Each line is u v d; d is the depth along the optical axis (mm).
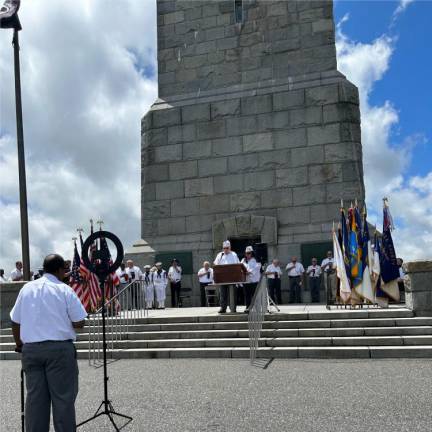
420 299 11430
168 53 21469
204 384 8062
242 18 20672
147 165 20906
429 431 5387
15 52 14836
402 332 10836
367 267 13578
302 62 19734
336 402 6637
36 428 4668
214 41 20891
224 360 10414
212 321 12438
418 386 7406
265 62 20172
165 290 18609
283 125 19391
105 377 6059
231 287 13148
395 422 5715
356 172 18469
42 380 4738
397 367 8984
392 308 12844
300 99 19297
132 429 5855
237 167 19750
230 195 19688
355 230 13750
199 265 19469
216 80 20688
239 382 8102
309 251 18203
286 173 19141
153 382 8414
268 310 12703
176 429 5773
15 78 14766
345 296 13617
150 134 21000
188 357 11008
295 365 9492
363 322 11312
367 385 7566
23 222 14141
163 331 12188
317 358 10258
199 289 19312
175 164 20547
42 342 4719
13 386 8695
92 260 6512
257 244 18766
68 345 4820
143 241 20516
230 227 19312
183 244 19828
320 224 18500
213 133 20203
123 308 12789
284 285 18219
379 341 10562
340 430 5512
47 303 4816
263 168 19422
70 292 4949
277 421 5906
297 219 18797
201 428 5762
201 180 20141
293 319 11945
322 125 18953
